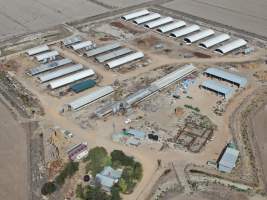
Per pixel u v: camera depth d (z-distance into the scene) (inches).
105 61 3922.2
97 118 3100.4
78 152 2696.9
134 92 3432.6
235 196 2421.3
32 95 3400.6
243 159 2704.2
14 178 2532.0
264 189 2465.6
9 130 2967.5
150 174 2568.9
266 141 2886.3
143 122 3058.6
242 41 4252.0
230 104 3299.7
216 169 2623.0
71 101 3321.9
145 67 3848.4
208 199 2399.1
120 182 2461.9
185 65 3816.4
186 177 2554.1
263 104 3316.9
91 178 2522.1
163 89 3474.4
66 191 2437.3
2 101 3319.4
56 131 2947.8
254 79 3673.7
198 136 2915.8
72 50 4146.2
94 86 3531.0
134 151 2758.4
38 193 2422.5
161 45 4259.4
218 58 4025.6
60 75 3641.7
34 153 2743.6
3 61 3919.8
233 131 2972.4
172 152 2758.4
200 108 3235.7
